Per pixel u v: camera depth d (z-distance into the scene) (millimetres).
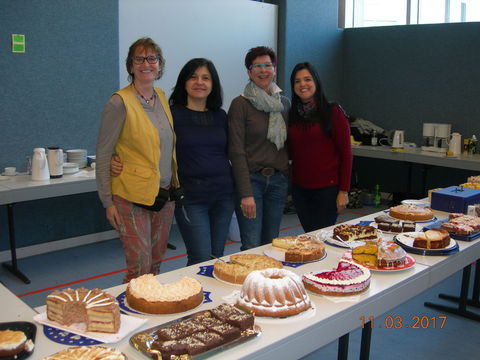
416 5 6359
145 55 2303
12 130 4039
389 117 6512
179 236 4918
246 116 2785
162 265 4117
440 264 2133
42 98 4160
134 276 2439
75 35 4266
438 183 6160
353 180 6703
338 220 5637
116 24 4488
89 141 4496
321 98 2850
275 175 2875
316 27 6375
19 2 3930
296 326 1532
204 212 2658
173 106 2607
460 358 2689
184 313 1616
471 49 5695
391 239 2410
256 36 5773
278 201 2945
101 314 1457
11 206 3793
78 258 4309
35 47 4062
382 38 6426
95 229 4746
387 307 1850
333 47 6672
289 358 1496
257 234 2896
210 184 2605
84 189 3836
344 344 2125
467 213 2836
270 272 1710
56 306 1512
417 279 1993
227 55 5473
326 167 2941
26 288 3662
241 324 1450
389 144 6184
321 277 1803
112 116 2270
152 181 2324
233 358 1349
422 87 6152
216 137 2631
